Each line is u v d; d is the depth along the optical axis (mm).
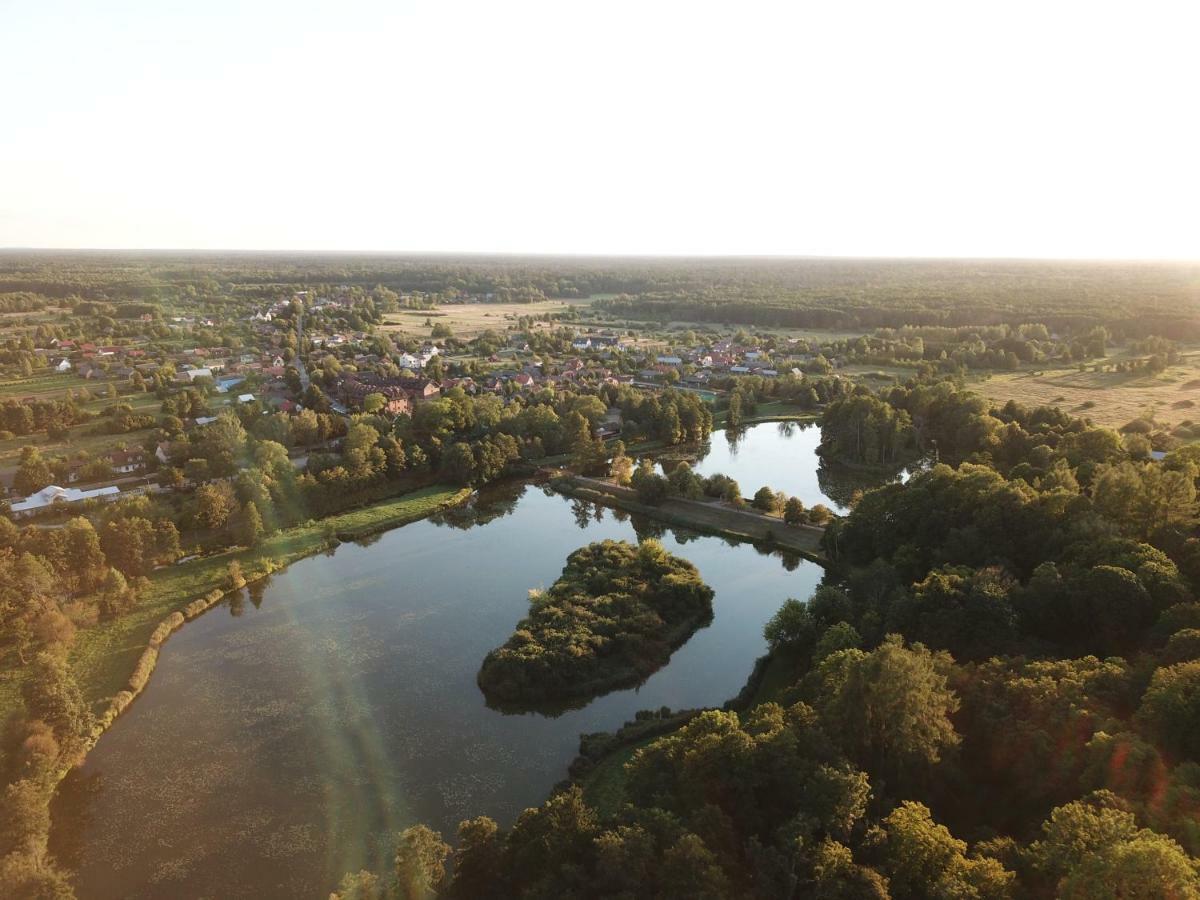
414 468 163375
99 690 85812
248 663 93375
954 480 109625
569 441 188375
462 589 114125
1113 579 73688
